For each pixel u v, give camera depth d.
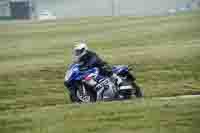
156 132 34.00
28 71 83.75
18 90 68.56
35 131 37.12
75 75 49.88
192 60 82.56
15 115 43.94
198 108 40.34
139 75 73.94
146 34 148.62
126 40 136.50
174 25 170.00
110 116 39.38
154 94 60.03
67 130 36.28
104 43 133.50
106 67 50.56
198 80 68.06
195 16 198.00
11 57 117.50
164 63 81.75
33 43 154.12
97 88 49.84
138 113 39.62
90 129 36.00
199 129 34.38
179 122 36.19
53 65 89.50
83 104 46.47
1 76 80.19
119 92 49.47
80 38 155.75
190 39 128.38
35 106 58.59
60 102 60.19
